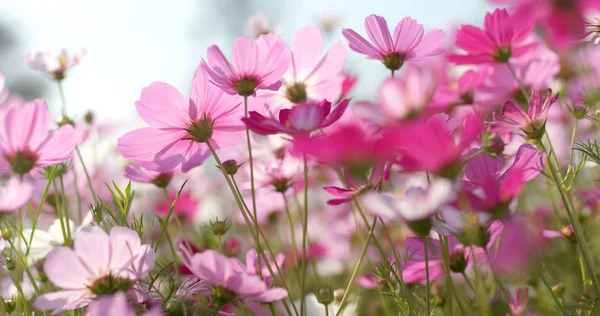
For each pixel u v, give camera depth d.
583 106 1.08
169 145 1.04
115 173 1.42
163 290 1.11
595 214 1.20
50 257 0.95
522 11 0.88
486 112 1.15
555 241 1.21
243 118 0.97
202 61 1.03
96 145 1.43
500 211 0.94
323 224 1.38
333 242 1.35
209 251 0.95
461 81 1.13
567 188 1.04
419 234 0.95
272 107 1.16
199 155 1.07
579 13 0.87
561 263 1.14
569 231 1.13
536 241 0.96
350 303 1.17
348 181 1.01
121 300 0.90
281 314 1.14
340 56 1.16
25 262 1.05
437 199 0.93
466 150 0.98
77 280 0.95
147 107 1.02
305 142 0.91
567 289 1.13
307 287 1.29
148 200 1.39
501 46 1.08
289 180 1.18
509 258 0.94
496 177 0.98
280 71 1.04
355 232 1.34
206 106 1.04
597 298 1.00
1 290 1.14
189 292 0.99
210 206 1.46
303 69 1.16
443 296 1.11
